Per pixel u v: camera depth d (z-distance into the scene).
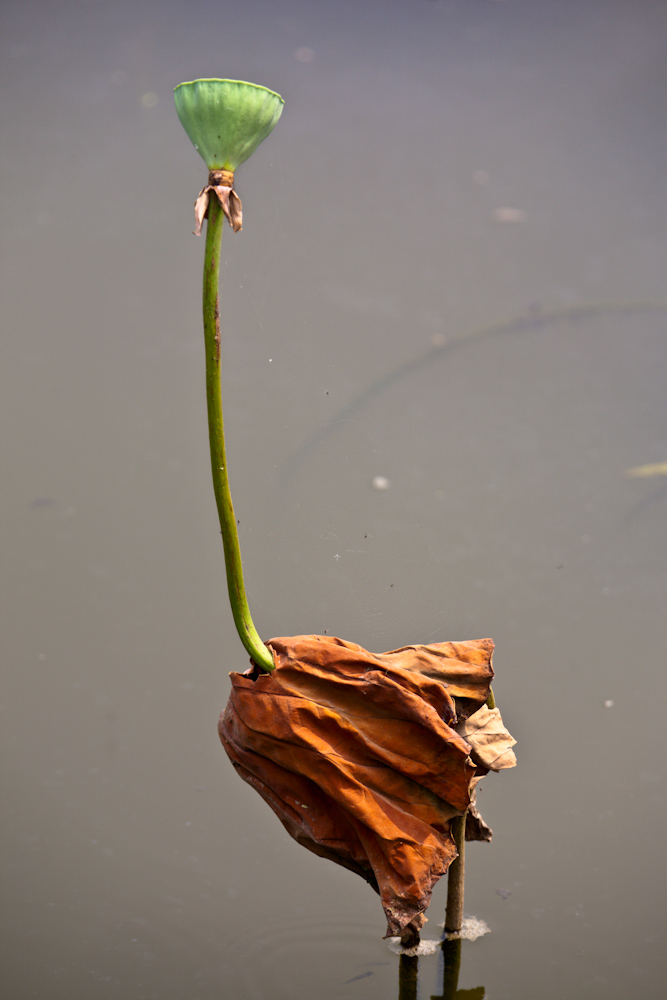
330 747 2.51
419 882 2.50
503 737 2.58
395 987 2.76
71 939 2.84
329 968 2.79
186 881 2.95
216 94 2.40
